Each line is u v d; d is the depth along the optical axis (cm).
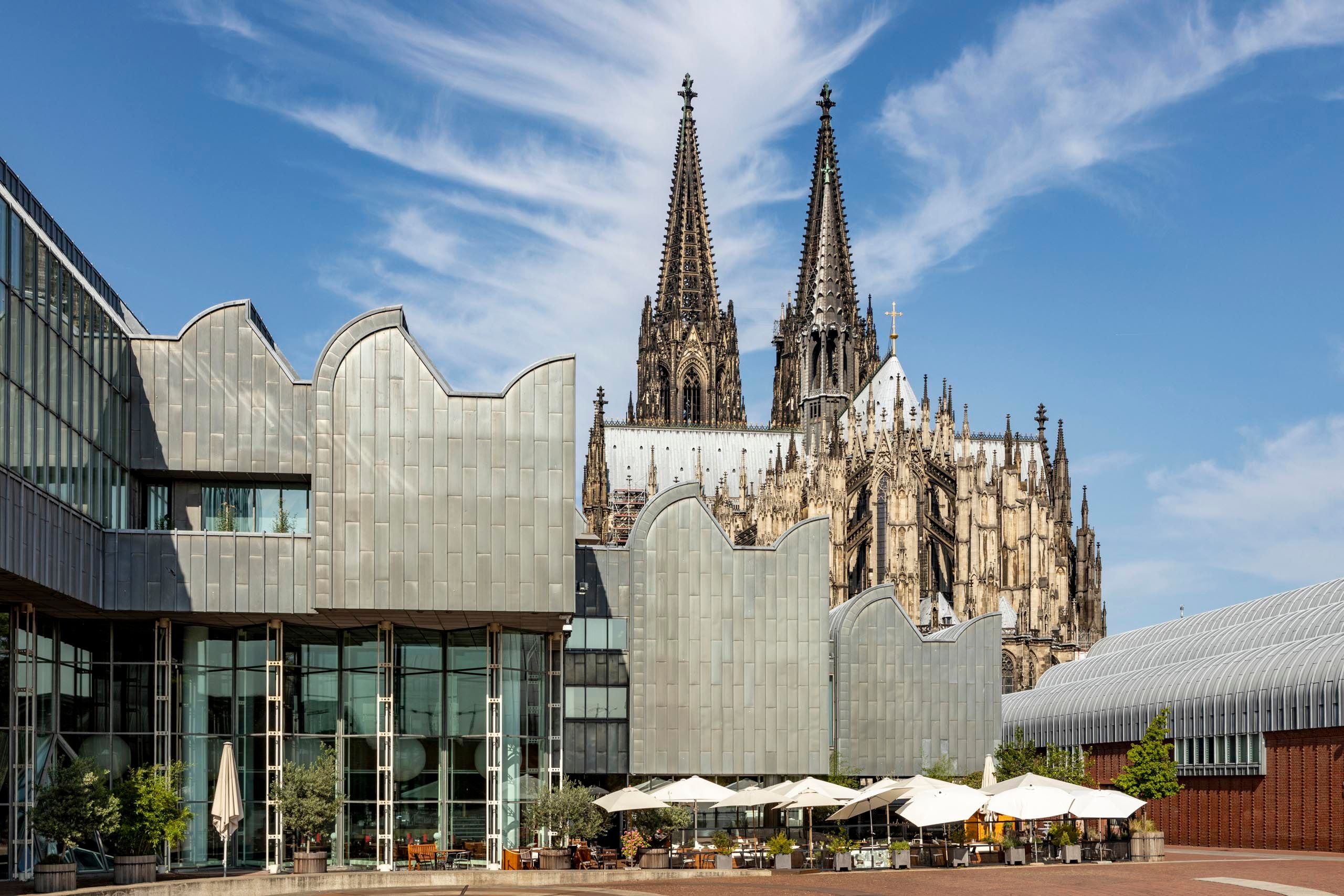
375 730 6269
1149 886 4959
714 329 18750
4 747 5134
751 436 17425
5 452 4397
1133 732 10019
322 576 5800
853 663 8231
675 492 7388
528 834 6481
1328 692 7694
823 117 17662
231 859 5994
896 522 14038
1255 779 8406
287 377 6125
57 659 5750
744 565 7400
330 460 5894
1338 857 6912
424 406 5962
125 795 5106
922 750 8262
